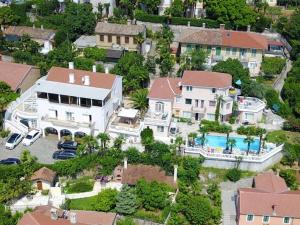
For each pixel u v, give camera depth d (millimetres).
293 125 102625
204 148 92750
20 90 108875
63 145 93562
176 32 137000
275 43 132500
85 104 95312
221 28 130250
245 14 134250
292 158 92938
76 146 93375
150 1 140125
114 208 80875
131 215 79875
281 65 123812
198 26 137250
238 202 80812
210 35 122312
